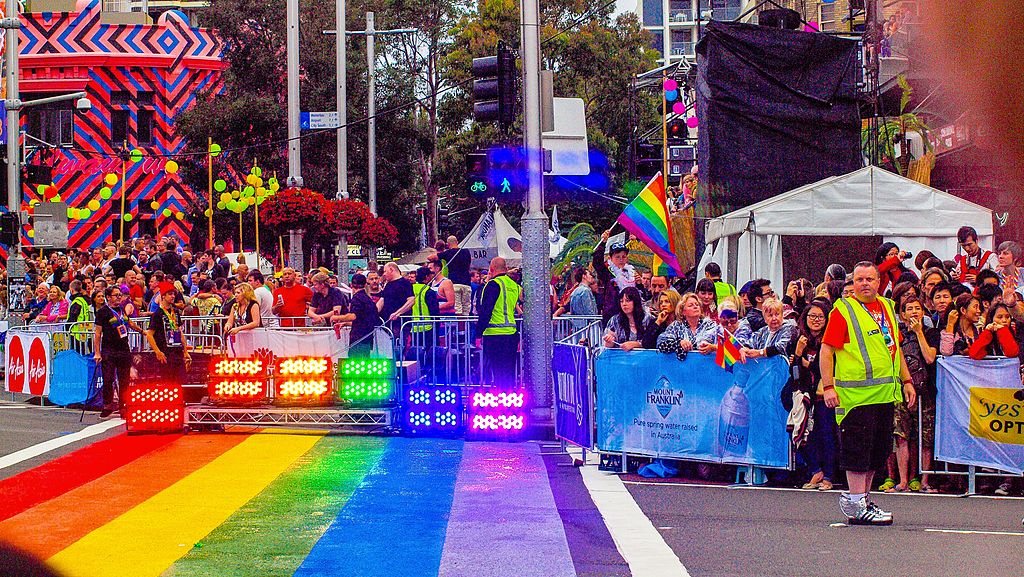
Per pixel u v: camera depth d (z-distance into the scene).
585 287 21.78
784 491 14.45
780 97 28.56
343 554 10.73
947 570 9.93
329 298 22.41
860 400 12.13
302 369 19.64
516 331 20.20
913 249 24.48
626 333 16.83
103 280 24.83
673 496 14.05
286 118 63.31
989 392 14.15
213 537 11.51
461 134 73.19
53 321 28.25
